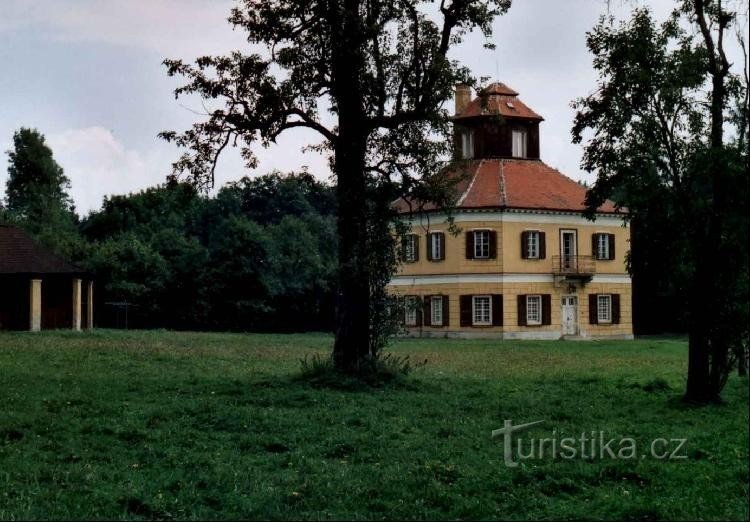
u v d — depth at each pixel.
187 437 14.78
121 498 10.53
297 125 24.39
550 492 11.25
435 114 23.38
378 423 16.58
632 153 20.70
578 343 51.22
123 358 29.91
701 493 11.02
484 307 58.38
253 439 14.60
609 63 20.95
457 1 23.08
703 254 20.25
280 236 72.69
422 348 44.28
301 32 23.88
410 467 12.62
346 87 23.77
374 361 23.33
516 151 62.72
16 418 16.08
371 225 23.41
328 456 13.62
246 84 23.98
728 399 21.16
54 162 88.31
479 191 59.25
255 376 25.03
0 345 34.00
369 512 10.23
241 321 69.75
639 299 68.50
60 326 50.00
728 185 19.62
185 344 39.84
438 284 59.44
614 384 24.98
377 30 22.81
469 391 22.28
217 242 74.00
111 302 66.50
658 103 20.47
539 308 59.09
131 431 15.04
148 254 69.81
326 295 72.44
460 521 9.91
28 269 46.94
